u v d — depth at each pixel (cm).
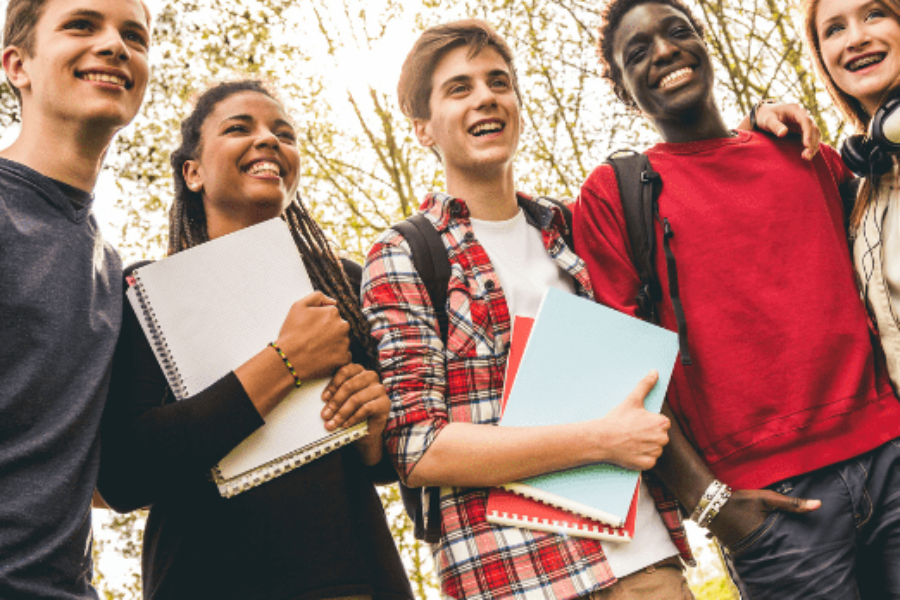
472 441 162
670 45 203
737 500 170
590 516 161
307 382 158
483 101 194
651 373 171
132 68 165
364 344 186
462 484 163
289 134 204
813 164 198
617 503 162
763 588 172
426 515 174
